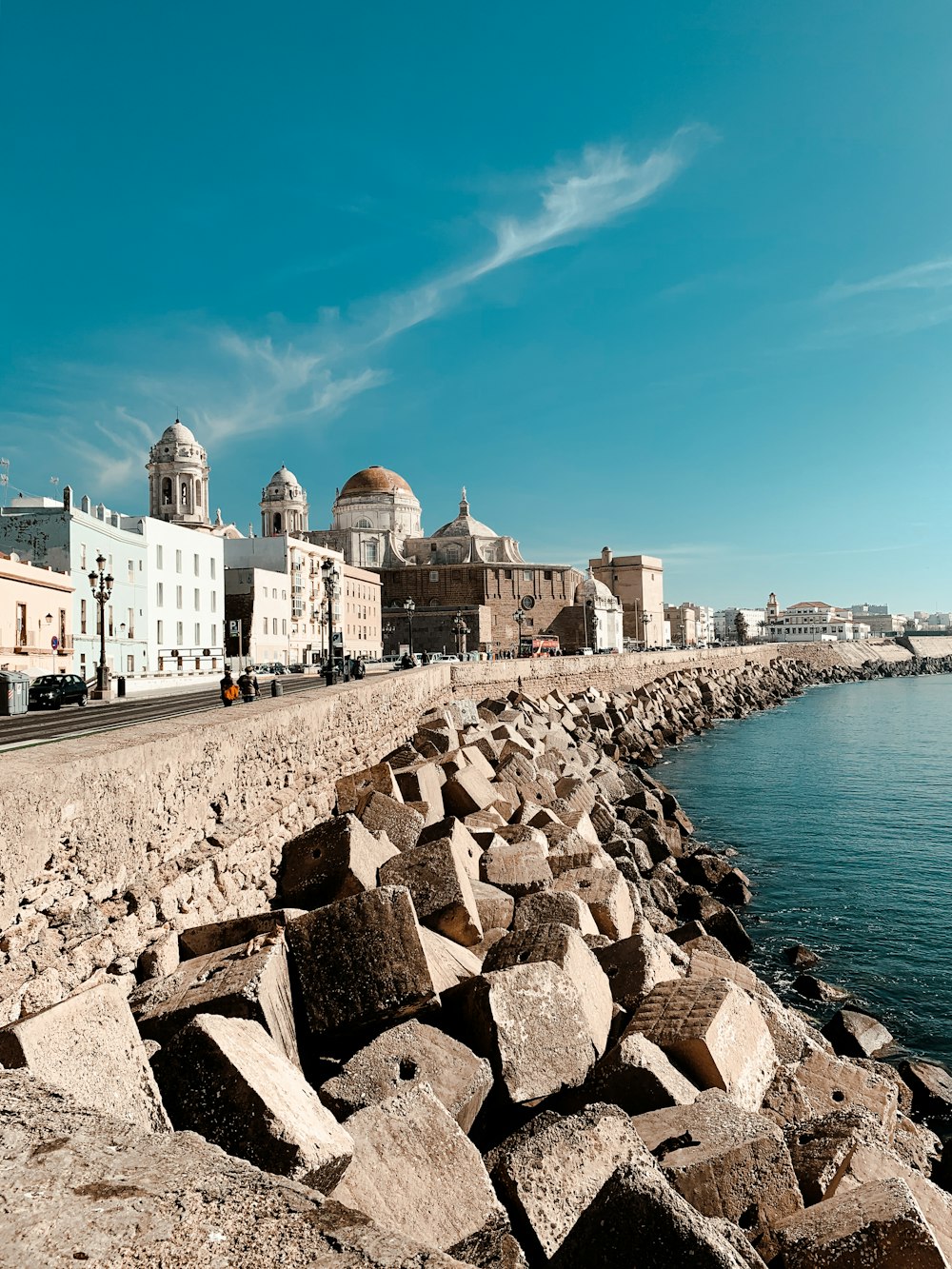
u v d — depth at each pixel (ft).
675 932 58.49
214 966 26.40
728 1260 13.34
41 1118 12.69
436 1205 17.47
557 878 46.01
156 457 322.34
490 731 107.04
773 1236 18.44
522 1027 25.29
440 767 69.21
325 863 39.73
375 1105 19.39
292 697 64.54
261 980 24.41
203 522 317.63
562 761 111.24
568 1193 18.25
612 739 177.47
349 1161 17.43
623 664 277.23
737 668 413.39
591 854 50.67
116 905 28.50
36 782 24.32
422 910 35.88
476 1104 23.04
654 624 522.06
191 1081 18.75
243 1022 21.57
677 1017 28.09
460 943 35.55
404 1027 25.11
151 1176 11.23
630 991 31.50
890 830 105.50
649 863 79.66
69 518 149.28
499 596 383.45
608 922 41.83
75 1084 17.19
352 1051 26.20
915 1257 17.07
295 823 50.60
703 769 158.40
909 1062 45.75
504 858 47.16
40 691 92.02
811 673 500.33
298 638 265.13
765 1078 28.78
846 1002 56.44
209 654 197.67
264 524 395.75
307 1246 10.15
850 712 285.23
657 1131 21.71
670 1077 24.54
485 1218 17.60
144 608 184.55
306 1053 26.08
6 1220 9.94
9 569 123.44
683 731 218.59
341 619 303.68
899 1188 18.65
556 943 29.58
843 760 167.12
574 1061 25.26
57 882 25.27
